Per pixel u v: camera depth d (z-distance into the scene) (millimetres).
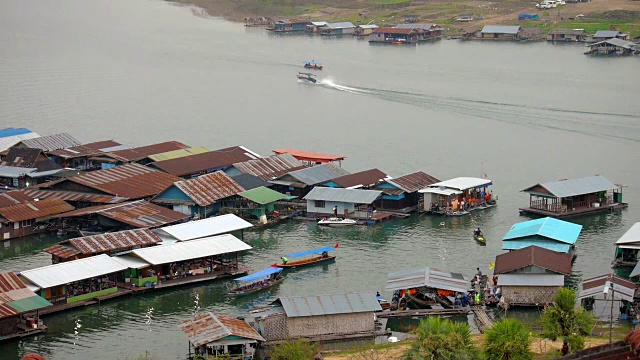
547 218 135500
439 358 81000
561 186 153000
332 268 127875
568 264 115125
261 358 95688
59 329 106875
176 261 120625
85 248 122062
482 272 124625
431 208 155000
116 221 139750
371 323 102938
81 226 144000
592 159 191000
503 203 160625
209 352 94000
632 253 126188
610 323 94000
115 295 116000
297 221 152500
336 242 140375
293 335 100938
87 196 152250
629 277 115875
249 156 179500
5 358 99000
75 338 104375
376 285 120625
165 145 186125
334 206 152500
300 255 129750
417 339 85125
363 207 151750
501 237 141125
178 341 103188
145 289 118000
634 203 159125
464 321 107125
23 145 183500
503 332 84875
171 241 130750
